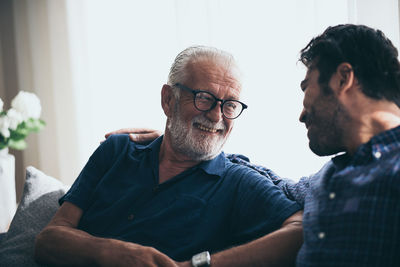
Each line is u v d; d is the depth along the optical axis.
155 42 2.89
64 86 3.27
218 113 1.31
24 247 1.35
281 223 1.15
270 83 2.35
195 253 1.21
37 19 3.34
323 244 0.87
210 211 1.27
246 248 1.09
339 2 2.09
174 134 1.36
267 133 2.35
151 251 1.10
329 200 0.91
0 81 3.45
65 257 1.15
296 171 2.26
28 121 2.54
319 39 1.04
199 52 1.37
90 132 3.11
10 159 2.30
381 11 1.94
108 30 3.01
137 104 2.97
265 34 2.37
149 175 1.36
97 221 1.31
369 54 0.93
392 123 0.90
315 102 1.00
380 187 0.81
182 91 1.35
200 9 2.62
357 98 0.93
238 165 1.40
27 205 1.49
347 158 1.00
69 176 3.29
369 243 0.80
